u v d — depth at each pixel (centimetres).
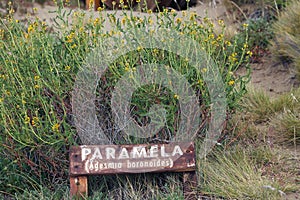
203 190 384
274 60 591
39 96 368
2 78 389
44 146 376
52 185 385
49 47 389
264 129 475
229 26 664
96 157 366
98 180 384
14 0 768
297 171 415
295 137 458
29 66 392
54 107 384
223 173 397
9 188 387
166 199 364
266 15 670
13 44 412
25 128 358
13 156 387
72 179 365
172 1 741
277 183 391
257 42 614
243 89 416
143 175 383
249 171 403
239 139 451
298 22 604
